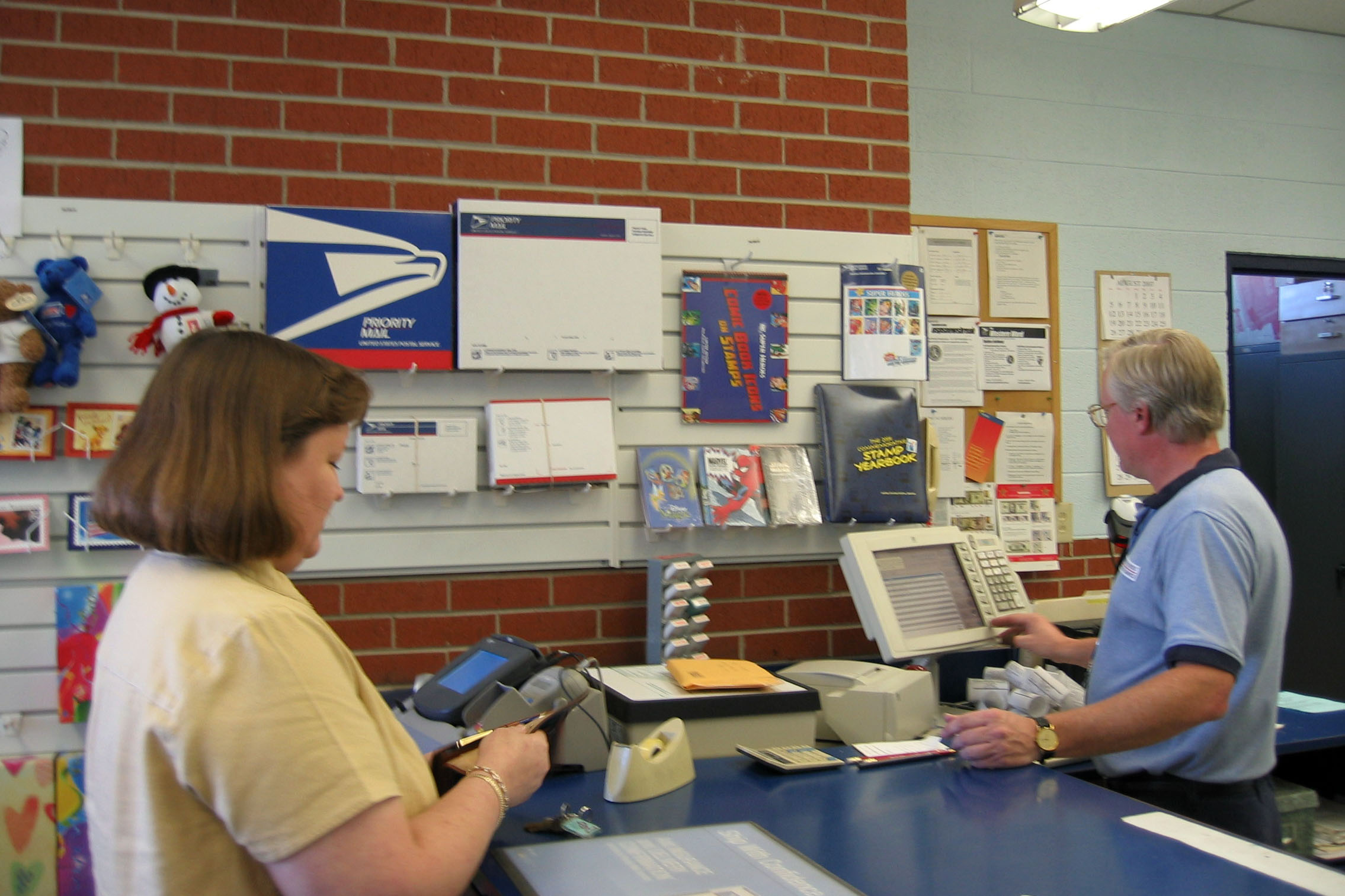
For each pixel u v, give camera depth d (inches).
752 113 102.0
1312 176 142.7
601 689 69.1
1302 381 162.4
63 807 81.9
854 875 48.9
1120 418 72.3
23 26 86.0
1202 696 60.9
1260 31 140.8
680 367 98.1
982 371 123.6
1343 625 154.3
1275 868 49.7
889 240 104.8
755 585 100.7
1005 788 62.8
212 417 39.0
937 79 125.0
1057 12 90.5
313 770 36.0
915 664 86.9
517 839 54.4
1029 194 128.3
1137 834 54.5
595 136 97.6
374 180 92.2
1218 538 63.9
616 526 95.7
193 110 88.8
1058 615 95.8
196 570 39.5
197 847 36.5
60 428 83.5
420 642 91.7
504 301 90.7
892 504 99.6
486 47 95.1
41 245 84.4
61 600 82.7
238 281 88.1
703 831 54.2
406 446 89.0
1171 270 134.8
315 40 91.4
